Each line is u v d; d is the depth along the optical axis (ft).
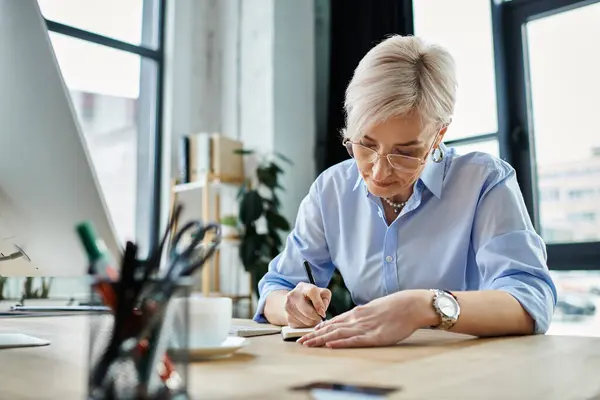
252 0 11.21
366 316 2.90
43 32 3.10
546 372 2.01
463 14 9.66
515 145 8.95
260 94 10.89
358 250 4.68
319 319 3.63
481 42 9.45
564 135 8.61
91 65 10.73
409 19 10.05
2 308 5.86
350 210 4.75
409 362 2.25
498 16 9.23
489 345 2.75
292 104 10.98
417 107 3.56
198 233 1.87
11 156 3.03
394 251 4.44
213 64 11.82
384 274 4.50
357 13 10.30
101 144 10.78
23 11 3.06
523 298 3.24
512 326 3.12
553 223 8.63
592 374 1.97
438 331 3.37
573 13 8.61
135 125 11.24
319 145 11.30
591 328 8.21
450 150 4.61
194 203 11.00
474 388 1.73
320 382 1.82
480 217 4.06
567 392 1.69
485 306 3.08
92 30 10.77
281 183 10.59
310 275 4.28
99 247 1.49
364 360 2.31
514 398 1.61
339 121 10.41
